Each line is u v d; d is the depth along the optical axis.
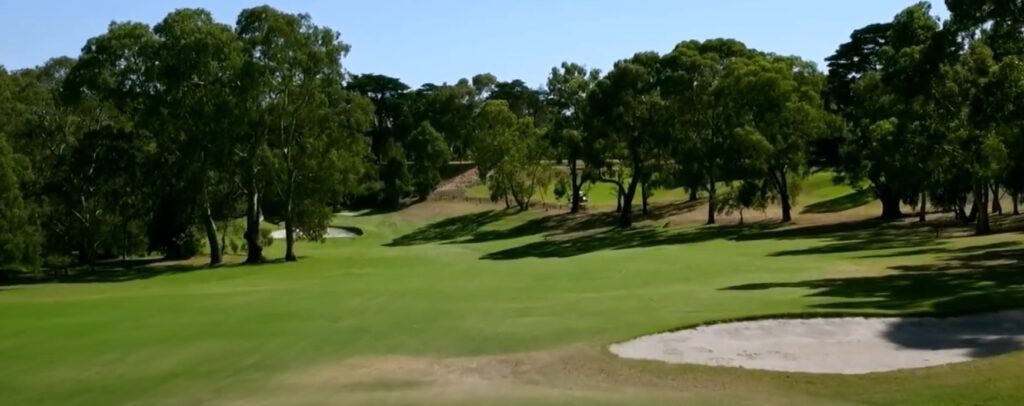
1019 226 52.09
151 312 28.66
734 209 74.19
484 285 34.28
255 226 65.38
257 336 22.16
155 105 59.50
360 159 68.00
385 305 27.88
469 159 144.38
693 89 70.44
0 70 76.62
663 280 32.69
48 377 18.05
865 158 62.59
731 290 27.69
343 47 64.56
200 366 18.67
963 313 21.17
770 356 17.67
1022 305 21.84
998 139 36.56
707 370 16.27
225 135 60.97
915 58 40.47
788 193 74.38
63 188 64.81
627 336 19.84
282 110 62.88
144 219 71.56
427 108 139.75
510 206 103.50
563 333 20.59
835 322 20.86
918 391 13.30
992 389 12.73
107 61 61.03
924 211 62.53
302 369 17.97
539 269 41.56
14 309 31.03
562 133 80.38
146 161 64.62
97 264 71.75
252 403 15.06
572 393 14.60
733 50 77.50
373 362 18.38
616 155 75.75
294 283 43.56
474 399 14.37
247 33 62.06
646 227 77.06
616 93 71.94
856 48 88.62
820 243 49.97
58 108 71.00
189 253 73.56
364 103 65.94
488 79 159.25
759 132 65.31
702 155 71.06
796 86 67.19
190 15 60.66
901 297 24.12
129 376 17.91
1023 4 30.95
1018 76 30.56
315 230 65.19
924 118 45.56
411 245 84.88
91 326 25.31
